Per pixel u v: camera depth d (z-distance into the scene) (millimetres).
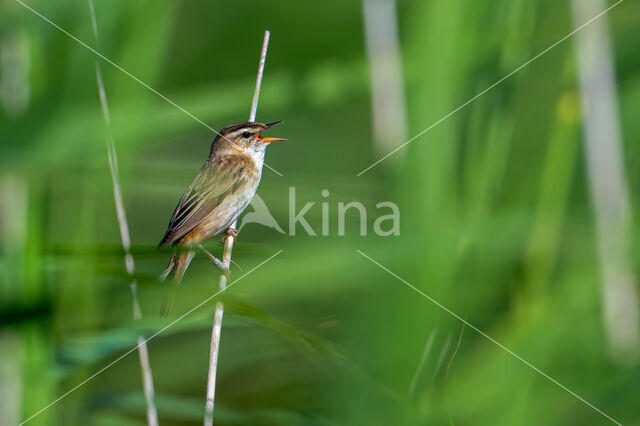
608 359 8031
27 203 6473
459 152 7719
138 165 7781
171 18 8211
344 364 6383
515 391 7348
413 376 6805
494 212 7938
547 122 9250
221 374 10297
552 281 8094
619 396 7258
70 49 7633
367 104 15508
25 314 6117
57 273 6980
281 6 16672
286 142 15586
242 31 16531
